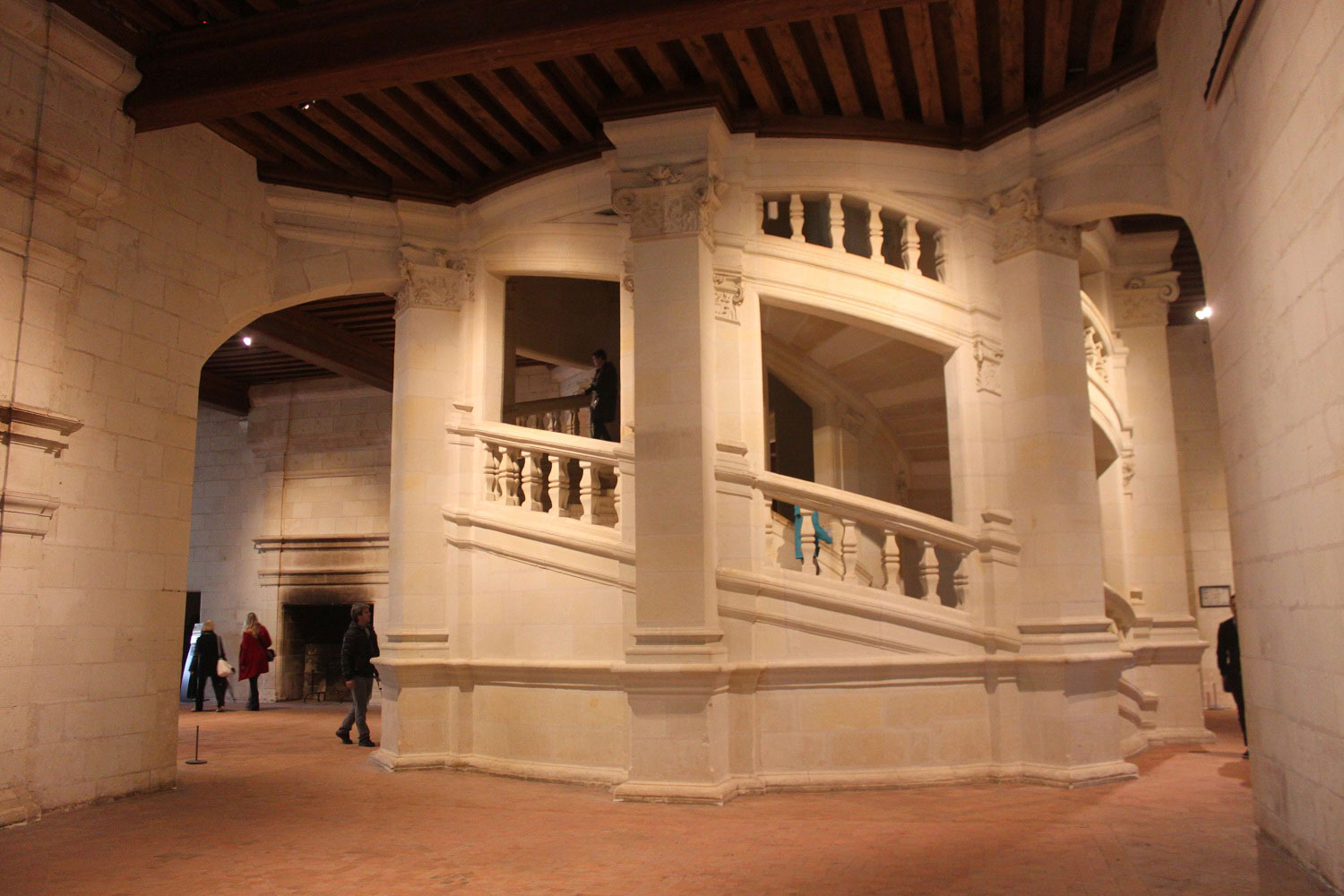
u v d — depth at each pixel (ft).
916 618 23.82
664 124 24.04
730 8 18.83
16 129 20.36
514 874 15.74
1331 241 13.01
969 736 23.75
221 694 44.70
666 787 21.44
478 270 28.71
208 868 16.33
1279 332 15.35
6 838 18.60
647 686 21.84
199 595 51.93
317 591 49.44
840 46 22.15
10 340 20.39
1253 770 18.48
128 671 22.88
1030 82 24.80
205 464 52.95
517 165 27.73
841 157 25.57
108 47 21.98
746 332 24.75
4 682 19.80
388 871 16.06
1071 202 24.54
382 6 20.93
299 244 28.02
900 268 27.35
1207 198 19.20
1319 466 13.99
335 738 34.14
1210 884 14.70
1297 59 13.79
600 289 40.81
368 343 42.32
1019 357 25.04
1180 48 20.12
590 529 25.72
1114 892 14.39
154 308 24.14
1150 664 32.07
